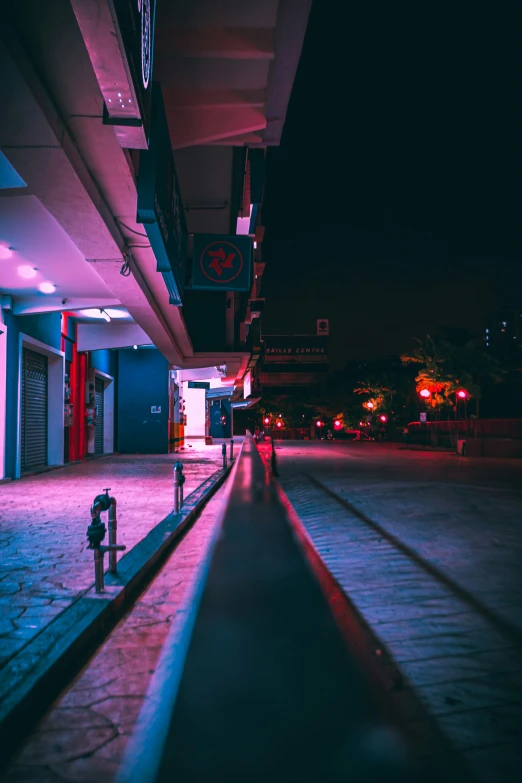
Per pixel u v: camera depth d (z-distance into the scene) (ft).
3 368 44.93
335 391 276.41
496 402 153.17
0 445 44.34
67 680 10.71
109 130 19.51
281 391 326.85
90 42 12.34
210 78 22.54
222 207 44.01
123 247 31.17
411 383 175.83
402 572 17.90
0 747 8.02
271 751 5.00
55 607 13.74
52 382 60.80
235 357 76.38
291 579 9.23
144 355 94.12
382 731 5.26
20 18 14.30
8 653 10.78
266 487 22.81
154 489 40.19
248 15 19.89
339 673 6.23
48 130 18.12
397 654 11.32
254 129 26.02
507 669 10.61
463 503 33.30
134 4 13.69
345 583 16.75
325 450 114.42
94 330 69.82
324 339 321.73
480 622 13.21
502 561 19.02
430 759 7.20
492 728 8.34
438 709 8.93
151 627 13.61
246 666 6.24
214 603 8.14
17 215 29.30
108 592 14.90
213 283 33.83
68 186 22.26
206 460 77.05
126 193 24.67
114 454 89.86
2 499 34.58
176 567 19.52
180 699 5.77
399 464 70.79
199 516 30.94
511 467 65.87
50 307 46.65
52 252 35.50
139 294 41.52
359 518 28.45
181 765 4.94
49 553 19.71
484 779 6.93
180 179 38.96
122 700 9.91
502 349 163.22
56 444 61.00
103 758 8.09
